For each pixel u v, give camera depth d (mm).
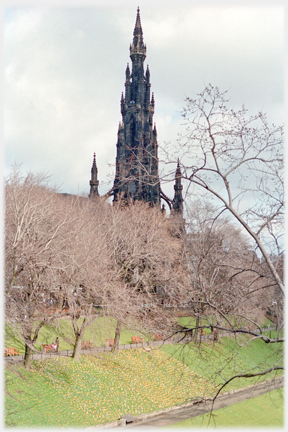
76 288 35719
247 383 38969
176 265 43750
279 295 12367
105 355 43969
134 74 116125
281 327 11484
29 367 34844
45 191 45312
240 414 33719
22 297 27156
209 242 14828
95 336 47906
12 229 27031
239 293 13586
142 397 37062
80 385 36375
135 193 84125
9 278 24859
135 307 35875
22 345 39531
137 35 117625
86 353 43438
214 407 35031
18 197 30156
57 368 37500
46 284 28812
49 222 32562
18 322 23703
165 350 46344
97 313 41281
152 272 45906
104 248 41344
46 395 32531
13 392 30484
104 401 35500
